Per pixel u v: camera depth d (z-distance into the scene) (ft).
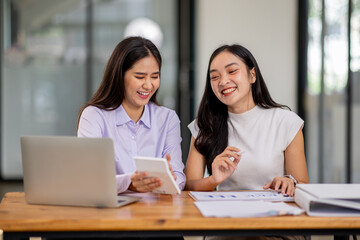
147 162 5.11
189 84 17.40
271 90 16.83
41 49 17.49
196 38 17.25
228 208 4.89
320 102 14.39
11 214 4.80
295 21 16.66
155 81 6.47
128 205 5.24
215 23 17.02
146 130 6.89
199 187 6.53
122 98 6.62
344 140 12.71
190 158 7.24
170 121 7.14
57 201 5.24
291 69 16.75
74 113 17.67
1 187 16.57
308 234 4.70
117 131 6.64
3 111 17.56
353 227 4.66
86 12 17.44
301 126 6.95
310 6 15.29
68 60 17.56
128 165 6.63
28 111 17.61
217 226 4.56
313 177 14.89
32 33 17.46
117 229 4.56
